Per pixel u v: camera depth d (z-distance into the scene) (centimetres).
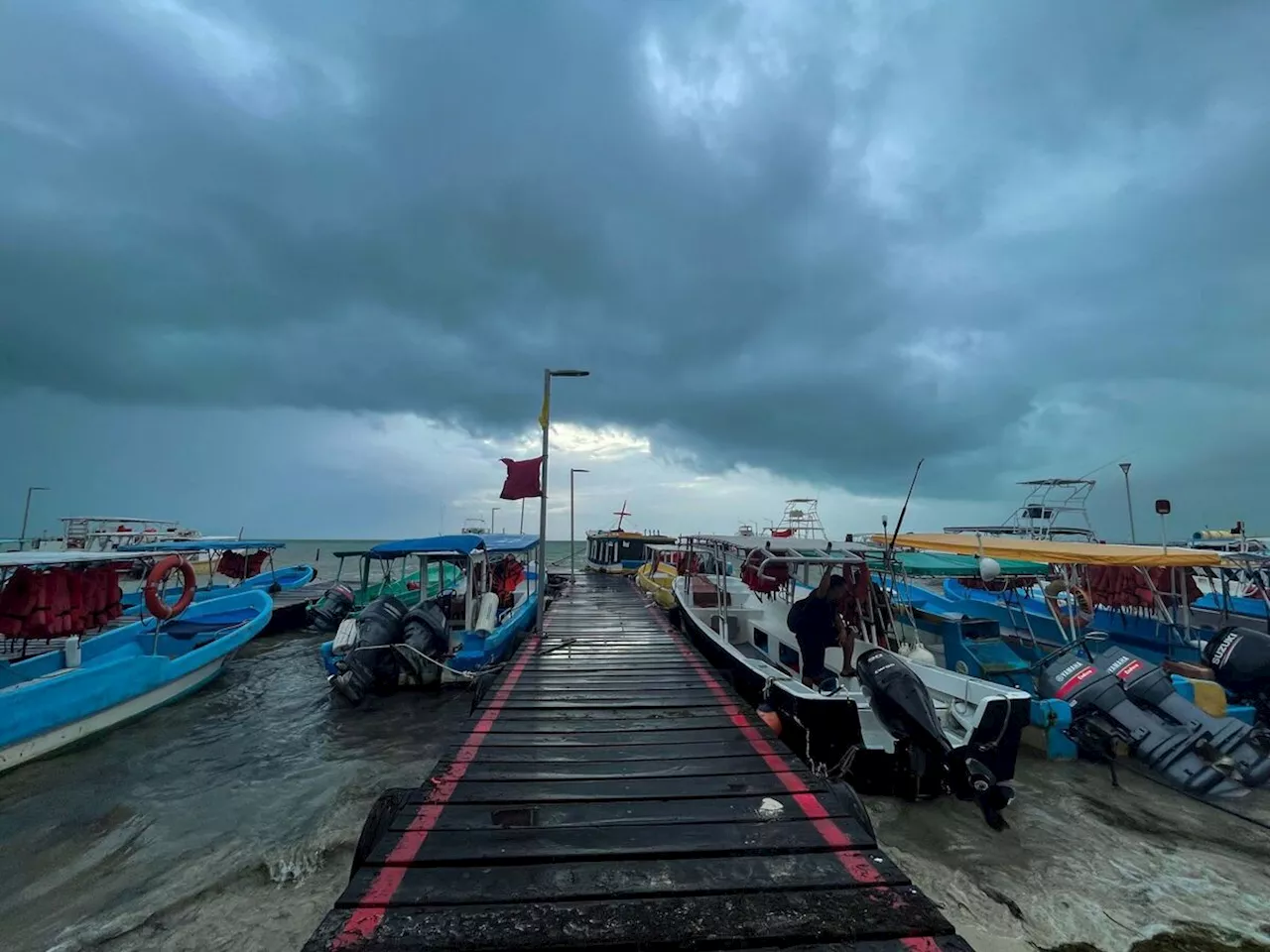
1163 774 693
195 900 478
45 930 442
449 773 523
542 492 1169
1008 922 450
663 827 415
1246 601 1158
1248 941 432
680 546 1641
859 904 322
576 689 827
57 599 866
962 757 578
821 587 804
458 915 311
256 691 1132
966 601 1338
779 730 686
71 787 701
